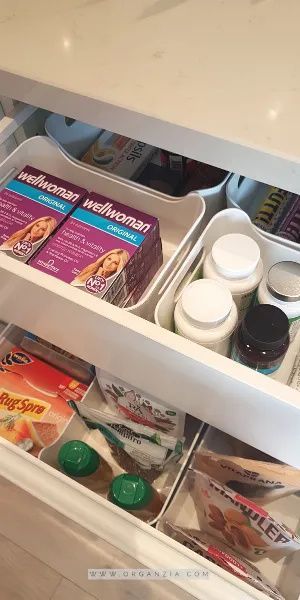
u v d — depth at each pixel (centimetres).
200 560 68
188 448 87
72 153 82
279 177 53
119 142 83
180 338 53
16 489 99
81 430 88
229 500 68
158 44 56
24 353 88
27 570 96
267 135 51
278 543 71
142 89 54
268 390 50
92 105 56
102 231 66
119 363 67
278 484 68
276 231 76
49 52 57
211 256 65
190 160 81
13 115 71
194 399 64
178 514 84
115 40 57
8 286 62
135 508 76
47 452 80
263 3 58
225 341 62
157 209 75
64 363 85
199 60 55
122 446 81
